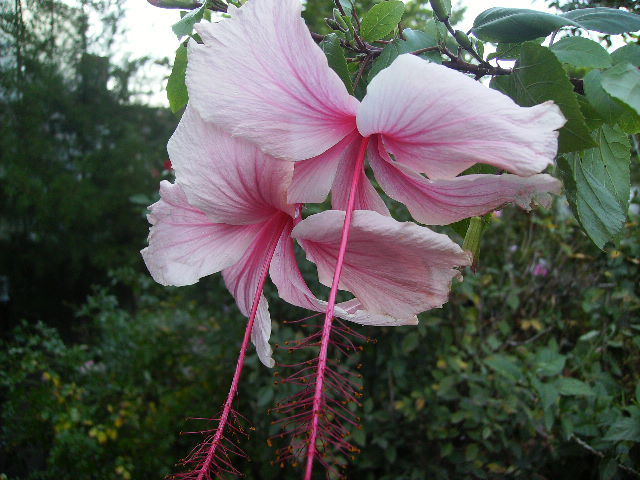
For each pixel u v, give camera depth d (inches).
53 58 86.0
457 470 28.1
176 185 8.9
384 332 29.7
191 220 9.0
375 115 7.0
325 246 7.9
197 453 7.4
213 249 9.1
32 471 35.3
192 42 7.1
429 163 7.2
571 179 8.3
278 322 32.5
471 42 8.6
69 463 32.6
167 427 35.5
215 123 7.1
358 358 30.0
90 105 88.7
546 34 7.8
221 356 38.2
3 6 80.0
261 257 9.0
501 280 31.8
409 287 7.7
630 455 23.0
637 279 26.6
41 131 85.2
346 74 8.2
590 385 26.0
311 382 7.2
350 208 7.4
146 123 94.0
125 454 34.3
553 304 30.4
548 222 30.6
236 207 8.1
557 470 28.0
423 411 28.8
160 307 47.4
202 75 7.0
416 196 8.0
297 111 7.3
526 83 7.5
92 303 42.7
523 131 6.4
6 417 35.9
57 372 40.7
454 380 27.2
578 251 30.7
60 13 84.6
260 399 30.0
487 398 26.0
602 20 8.2
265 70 7.1
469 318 29.3
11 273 81.3
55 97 83.8
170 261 9.1
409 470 29.9
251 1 7.0
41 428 35.0
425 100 6.7
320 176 8.1
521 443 27.1
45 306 82.7
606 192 8.5
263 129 7.2
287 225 8.7
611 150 8.6
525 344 30.5
